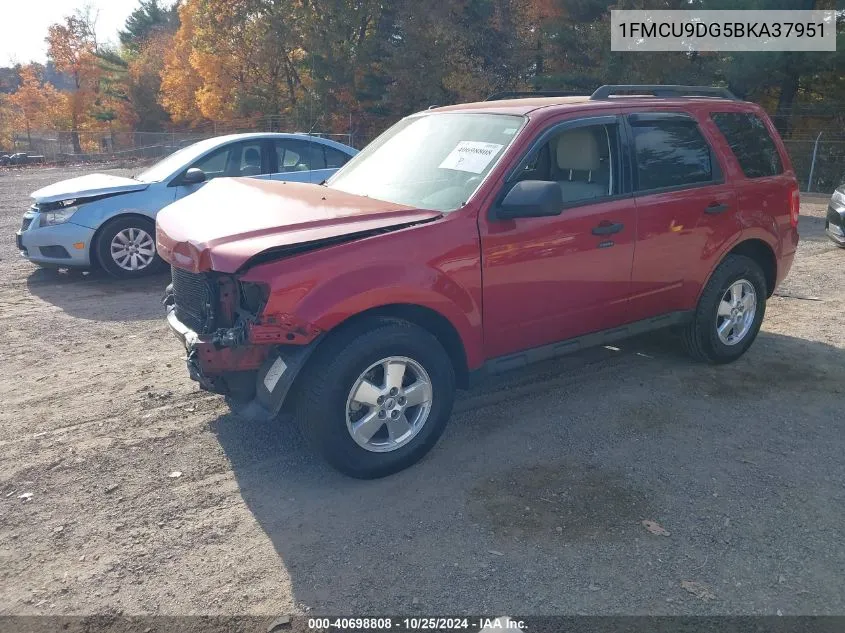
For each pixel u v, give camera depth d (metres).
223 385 3.73
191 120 45.75
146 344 6.16
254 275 3.42
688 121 5.06
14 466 4.05
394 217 3.83
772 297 7.50
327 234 3.57
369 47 32.25
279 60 36.34
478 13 30.70
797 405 4.75
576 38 25.91
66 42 50.94
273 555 3.23
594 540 3.29
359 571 3.11
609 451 4.14
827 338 6.11
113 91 54.09
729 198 5.13
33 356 5.86
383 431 3.93
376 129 33.06
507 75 30.95
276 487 3.80
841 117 24.14
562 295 4.37
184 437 4.39
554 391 5.02
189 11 43.03
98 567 3.17
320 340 3.59
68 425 4.56
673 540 3.29
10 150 45.72
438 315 3.93
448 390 3.98
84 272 8.84
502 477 3.87
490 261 4.00
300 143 9.27
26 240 8.25
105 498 3.72
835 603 2.88
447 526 3.42
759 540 3.29
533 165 4.34
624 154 4.63
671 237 4.81
